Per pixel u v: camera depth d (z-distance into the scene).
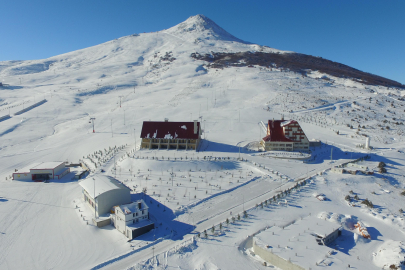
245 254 40.28
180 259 38.97
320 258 36.88
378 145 98.56
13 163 85.75
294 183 65.44
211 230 46.06
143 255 39.81
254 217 50.31
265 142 89.06
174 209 52.84
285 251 38.28
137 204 48.06
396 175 71.81
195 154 82.50
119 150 91.31
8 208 55.53
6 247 42.31
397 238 44.88
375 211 52.88
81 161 86.00
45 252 41.06
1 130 119.56
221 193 60.16
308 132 111.31
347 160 82.44
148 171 73.12
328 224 46.03
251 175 70.38
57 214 53.00
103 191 51.56
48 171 73.00
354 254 40.31
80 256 39.97
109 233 46.47
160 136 87.62
